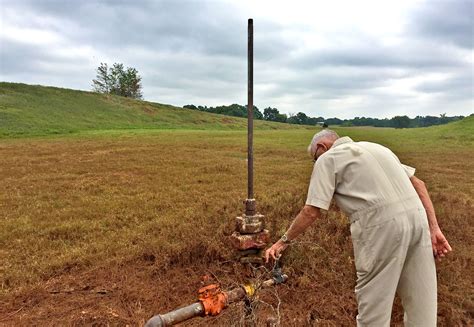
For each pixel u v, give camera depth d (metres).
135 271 4.32
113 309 3.56
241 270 4.10
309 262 4.27
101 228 5.88
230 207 6.67
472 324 3.38
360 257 2.41
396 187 2.36
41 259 4.68
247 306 2.76
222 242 4.76
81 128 32.56
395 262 2.31
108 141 19.39
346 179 2.42
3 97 38.47
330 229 5.21
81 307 3.61
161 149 16.03
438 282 3.94
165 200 7.50
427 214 2.56
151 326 2.30
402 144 19.05
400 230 2.28
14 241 5.32
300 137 22.95
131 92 74.56
